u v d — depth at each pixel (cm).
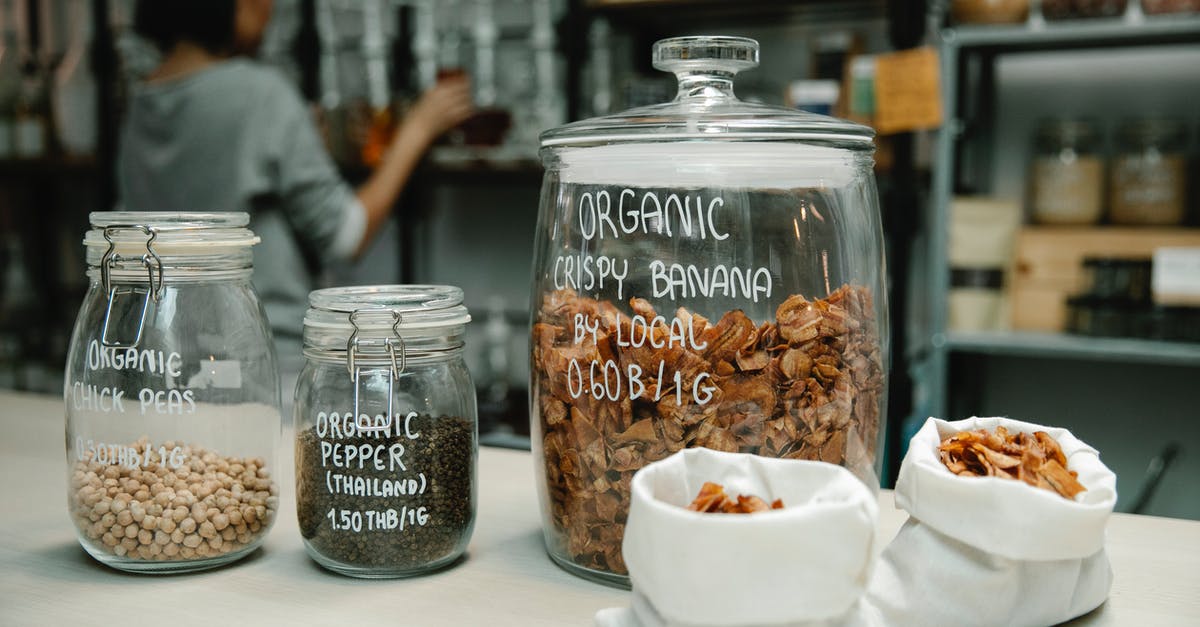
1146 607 60
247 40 169
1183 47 200
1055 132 192
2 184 268
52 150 235
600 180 62
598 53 197
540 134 67
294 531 75
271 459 69
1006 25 181
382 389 62
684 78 67
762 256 59
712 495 49
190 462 64
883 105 172
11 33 246
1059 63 211
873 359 63
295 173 163
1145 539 72
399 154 183
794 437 59
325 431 62
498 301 219
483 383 217
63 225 274
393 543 62
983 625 53
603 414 61
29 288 244
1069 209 190
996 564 53
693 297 59
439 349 64
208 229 64
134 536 62
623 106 184
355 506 62
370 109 206
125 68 229
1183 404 206
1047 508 51
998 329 193
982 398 222
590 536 63
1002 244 191
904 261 179
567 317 63
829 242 61
